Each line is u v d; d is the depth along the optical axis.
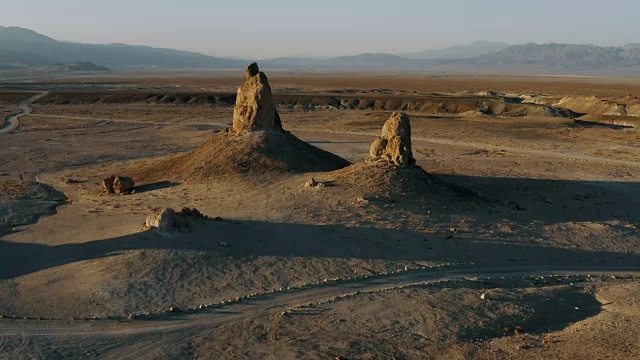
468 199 34.12
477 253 25.94
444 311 19.78
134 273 22.88
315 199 32.50
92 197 38.16
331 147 65.19
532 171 50.00
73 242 27.08
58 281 22.66
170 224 26.30
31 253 26.00
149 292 21.45
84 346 17.80
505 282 22.88
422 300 20.70
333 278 22.78
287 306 20.47
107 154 59.62
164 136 74.38
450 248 26.25
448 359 16.59
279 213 30.47
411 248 26.05
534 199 38.81
